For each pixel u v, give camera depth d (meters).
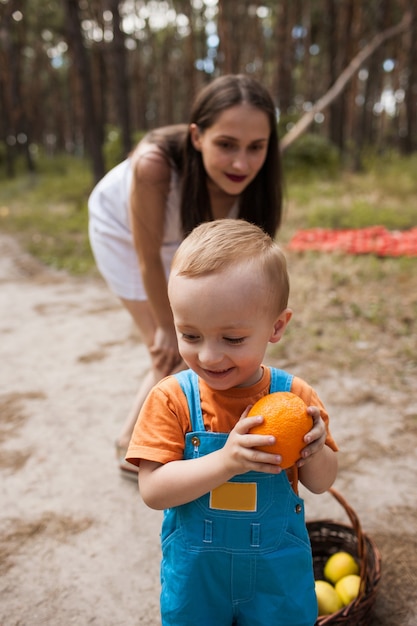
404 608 2.21
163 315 2.61
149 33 27.17
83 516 2.79
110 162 15.92
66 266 8.09
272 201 2.62
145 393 2.89
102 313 5.97
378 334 4.79
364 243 7.22
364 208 9.59
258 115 2.29
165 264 2.74
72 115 33.44
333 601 2.05
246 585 1.58
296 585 1.58
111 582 2.39
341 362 4.30
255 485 1.53
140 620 2.20
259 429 1.39
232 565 1.56
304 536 1.62
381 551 2.49
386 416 3.58
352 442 3.31
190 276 1.41
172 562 1.60
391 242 7.13
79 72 12.43
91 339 5.21
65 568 2.47
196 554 1.56
